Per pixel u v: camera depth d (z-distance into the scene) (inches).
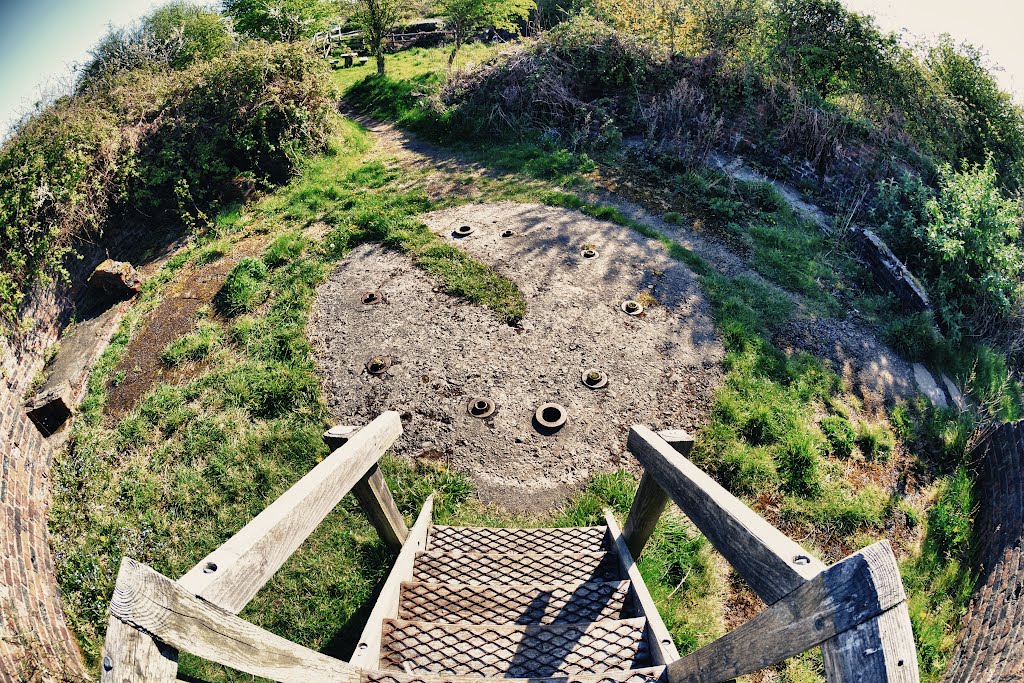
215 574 53.2
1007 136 375.2
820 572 46.1
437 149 409.7
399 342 229.8
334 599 149.5
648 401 203.9
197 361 231.1
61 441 206.4
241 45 448.8
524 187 335.0
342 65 798.5
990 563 149.0
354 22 655.1
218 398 211.9
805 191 339.3
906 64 398.6
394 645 103.3
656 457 94.1
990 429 183.3
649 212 311.4
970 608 143.1
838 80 423.8
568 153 367.9
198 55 539.5
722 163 354.9
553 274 258.7
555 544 143.0
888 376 221.1
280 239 296.2
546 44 421.1
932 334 234.8
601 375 213.2
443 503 172.1
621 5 440.1
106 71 462.0
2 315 225.3
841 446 189.6
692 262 268.4
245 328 241.6
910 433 198.1
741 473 178.1
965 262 263.0
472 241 283.1
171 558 168.6
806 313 245.8
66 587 165.0
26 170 270.1
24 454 187.5
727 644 61.7
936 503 174.6
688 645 133.2
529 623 113.0
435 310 243.3
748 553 57.9
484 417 199.6
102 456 197.0
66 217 280.4
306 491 75.2
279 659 63.1
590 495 172.6
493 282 253.4
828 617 45.3
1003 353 243.9
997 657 118.0
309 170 384.5
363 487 118.1
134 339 246.8
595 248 275.6
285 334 234.8
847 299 258.8
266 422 203.3
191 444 196.4
